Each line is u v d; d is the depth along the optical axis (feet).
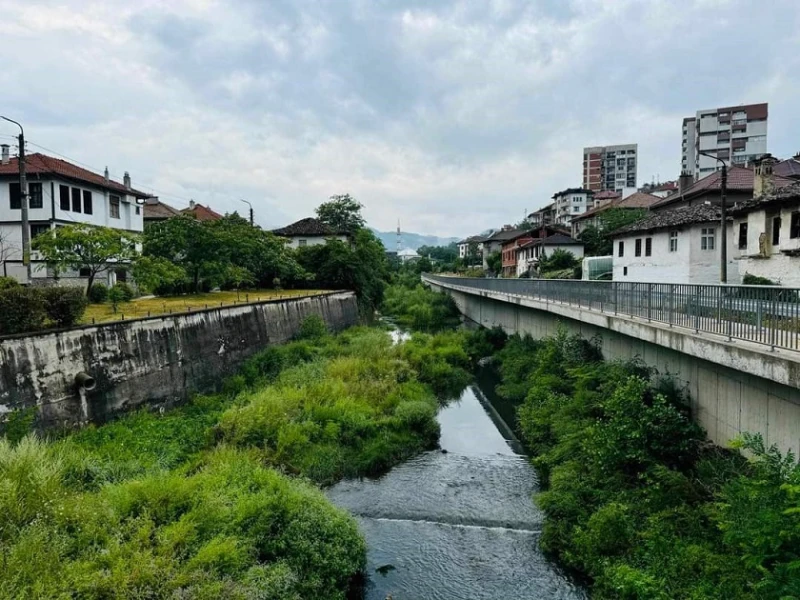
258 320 79.25
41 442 35.91
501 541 34.42
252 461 39.93
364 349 82.43
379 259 173.47
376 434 50.75
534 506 39.01
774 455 25.66
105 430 42.98
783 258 70.08
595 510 32.63
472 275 258.98
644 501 30.73
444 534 35.37
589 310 54.90
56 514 25.99
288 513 29.78
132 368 49.52
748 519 22.20
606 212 182.19
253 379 66.64
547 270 162.50
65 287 46.06
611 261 125.90
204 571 24.18
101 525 26.40
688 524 27.61
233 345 69.82
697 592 22.59
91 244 64.44
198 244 98.32
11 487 26.40
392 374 68.80
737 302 29.60
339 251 146.10
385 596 29.04
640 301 44.24
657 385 42.42
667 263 95.09
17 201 97.14
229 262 105.29
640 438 34.30
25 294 41.11
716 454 32.65
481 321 130.41
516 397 65.87
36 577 21.50
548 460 42.65
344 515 31.94
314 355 78.43
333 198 266.98
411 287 244.83
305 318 97.76
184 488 29.81
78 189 102.89
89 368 44.52
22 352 38.58
